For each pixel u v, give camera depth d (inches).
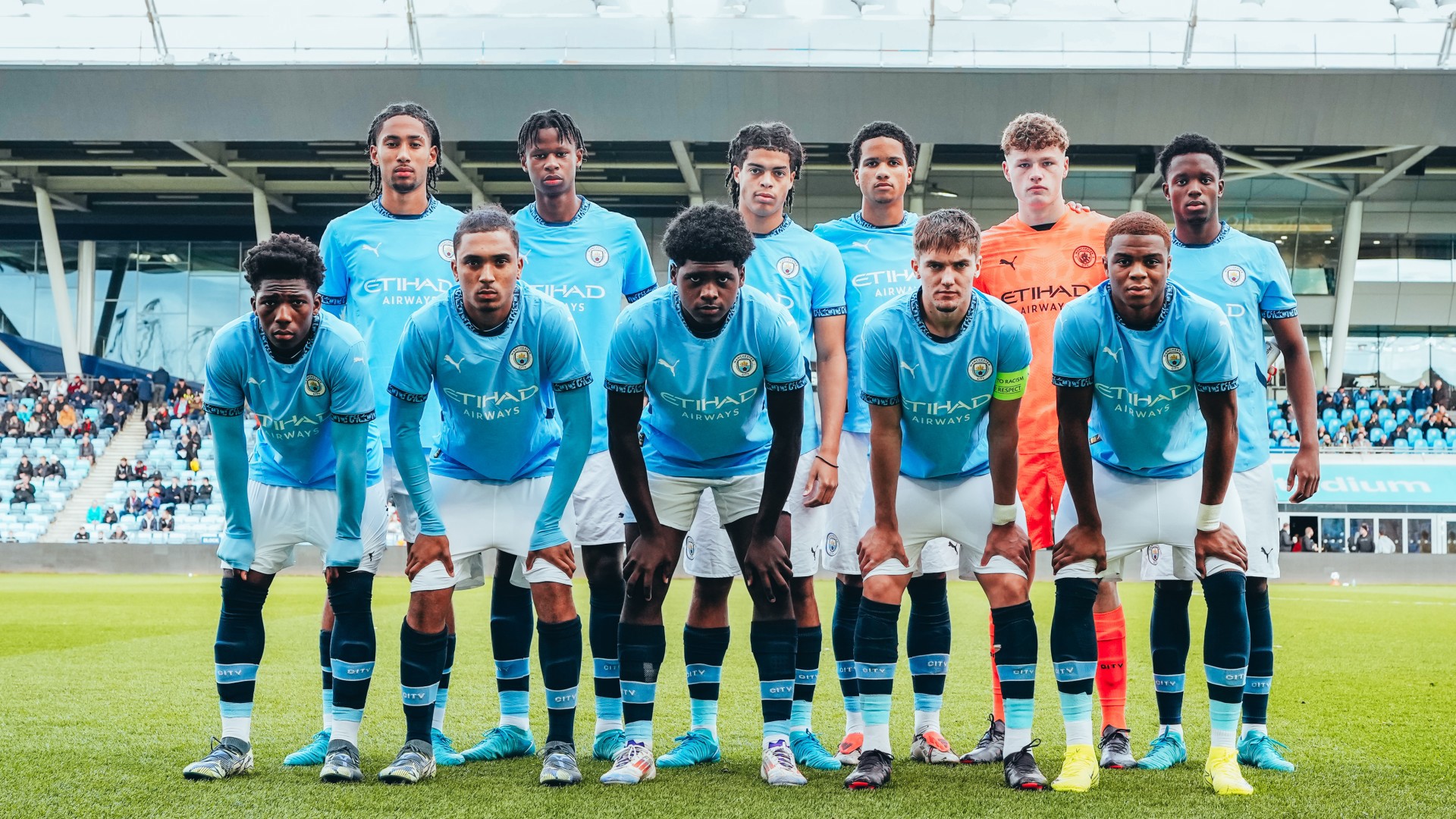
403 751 161.0
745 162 195.5
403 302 195.5
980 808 141.9
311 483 166.6
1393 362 1307.8
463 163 1109.1
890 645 160.9
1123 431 163.8
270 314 154.9
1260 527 182.5
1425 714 232.1
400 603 590.9
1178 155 193.5
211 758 159.5
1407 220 1250.6
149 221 1337.4
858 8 993.5
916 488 166.4
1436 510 1043.9
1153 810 141.5
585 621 443.5
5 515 1073.5
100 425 1217.4
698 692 179.6
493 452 165.8
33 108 957.2
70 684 268.2
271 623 456.1
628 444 160.7
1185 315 157.9
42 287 1370.6
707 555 177.3
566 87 946.1
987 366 157.5
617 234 202.4
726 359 157.6
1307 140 961.5
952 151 1094.4
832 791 153.2
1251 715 179.9
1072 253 200.8
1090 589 162.6
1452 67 913.5
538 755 185.5
